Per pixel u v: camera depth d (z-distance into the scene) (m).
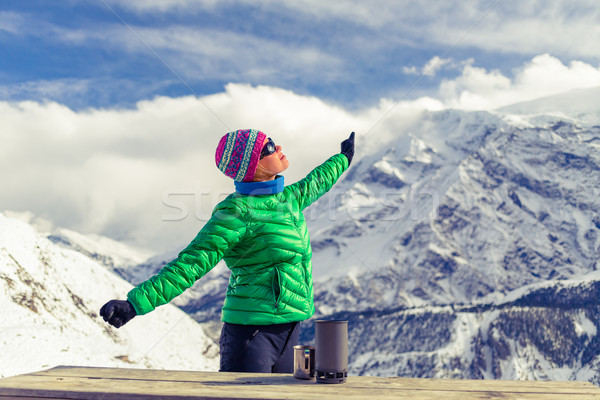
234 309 2.71
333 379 2.05
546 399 1.85
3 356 6.30
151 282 2.29
